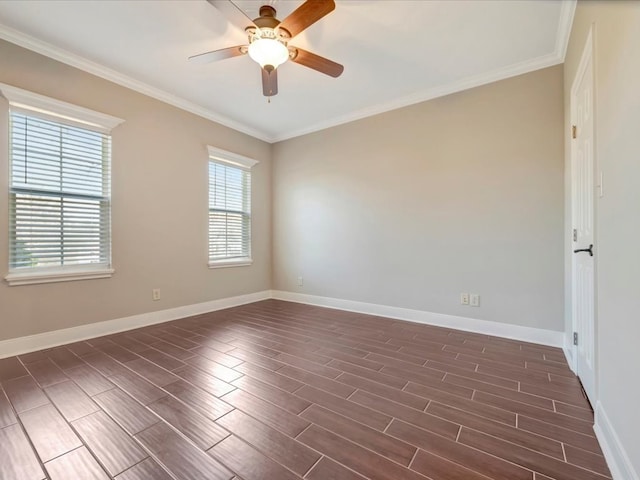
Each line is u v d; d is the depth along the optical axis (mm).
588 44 1689
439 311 3363
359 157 3947
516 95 2906
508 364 2332
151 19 2254
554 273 2752
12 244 2457
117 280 3072
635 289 1068
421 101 3439
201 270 3877
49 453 1359
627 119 1140
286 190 4730
